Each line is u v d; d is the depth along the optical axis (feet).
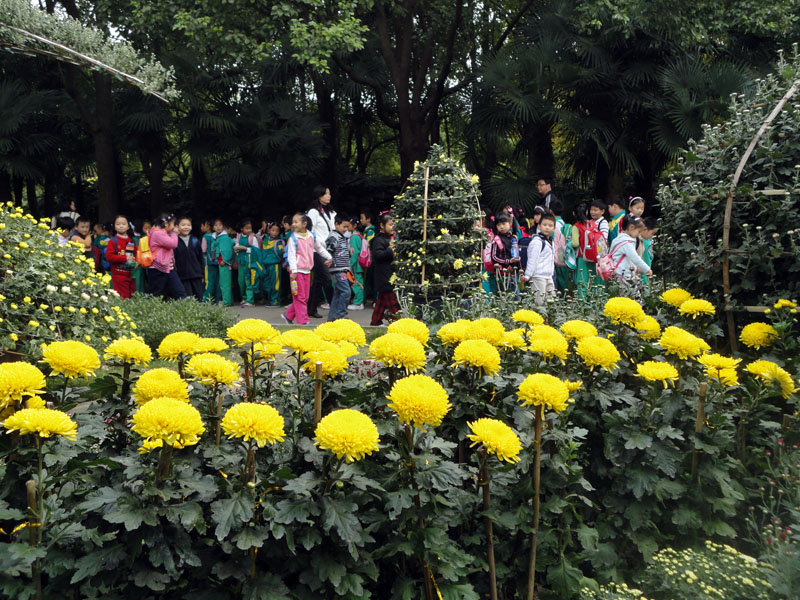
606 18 43.16
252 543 5.91
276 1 43.52
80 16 53.72
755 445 10.35
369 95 63.93
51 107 56.95
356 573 6.63
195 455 6.61
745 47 50.06
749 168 12.82
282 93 60.29
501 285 25.40
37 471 6.21
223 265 42.68
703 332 12.18
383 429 7.11
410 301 12.98
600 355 8.77
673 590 8.01
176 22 45.14
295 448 7.04
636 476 8.76
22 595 5.62
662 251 14.42
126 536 5.82
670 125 41.78
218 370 6.66
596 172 48.80
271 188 60.08
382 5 50.80
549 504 7.98
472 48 61.31
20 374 6.07
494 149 57.11
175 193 75.20
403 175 53.67
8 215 16.38
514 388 8.68
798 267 11.87
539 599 8.21
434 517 7.02
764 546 8.70
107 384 7.31
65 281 16.29
